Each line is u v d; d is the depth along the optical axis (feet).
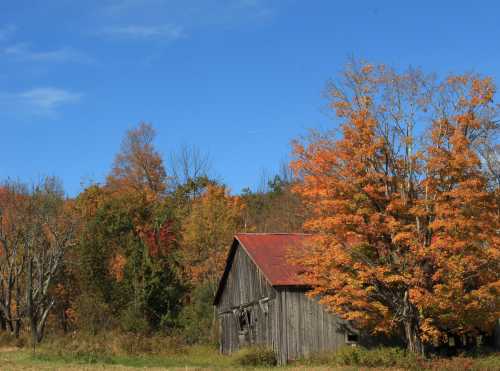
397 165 101.14
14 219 189.78
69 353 124.88
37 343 155.22
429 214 96.94
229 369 103.50
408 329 103.09
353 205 98.48
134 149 278.67
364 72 101.30
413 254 96.99
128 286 178.91
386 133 101.35
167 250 201.67
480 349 114.32
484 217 95.55
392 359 100.63
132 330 163.84
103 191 240.94
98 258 196.54
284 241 134.00
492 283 94.63
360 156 98.78
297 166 101.81
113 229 205.05
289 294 119.03
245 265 134.62
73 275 209.67
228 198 220.23
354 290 98.68
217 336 156.15
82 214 219.61
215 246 197.47
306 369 98.78
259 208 271.49
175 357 128.26
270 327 121.19
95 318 174.81
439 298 93.40
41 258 187.52
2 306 184.65
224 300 145.89
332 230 101.30
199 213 202.69
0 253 195.62
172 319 174.29
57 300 207.51
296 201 220.84
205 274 196.24
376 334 115.44
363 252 101.14
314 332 118.32
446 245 93.40
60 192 221.66
